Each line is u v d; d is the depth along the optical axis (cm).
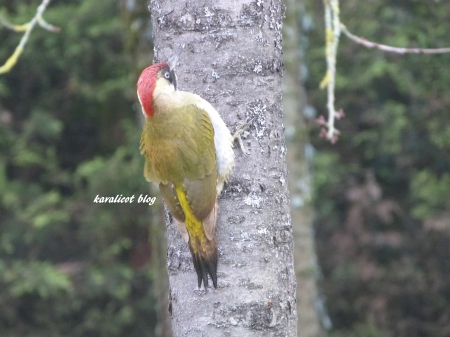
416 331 1606
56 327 1559
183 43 494
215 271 479
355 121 1611
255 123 491
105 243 1542
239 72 489
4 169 1554
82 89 1623
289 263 499
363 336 1552
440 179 1595
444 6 1522
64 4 1680
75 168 1730
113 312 1584
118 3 1578
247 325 479
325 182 1552
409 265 1570
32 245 1549
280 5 507
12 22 1570
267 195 492
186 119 521
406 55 1529
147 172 564
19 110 1673
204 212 488
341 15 1541
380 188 1593
